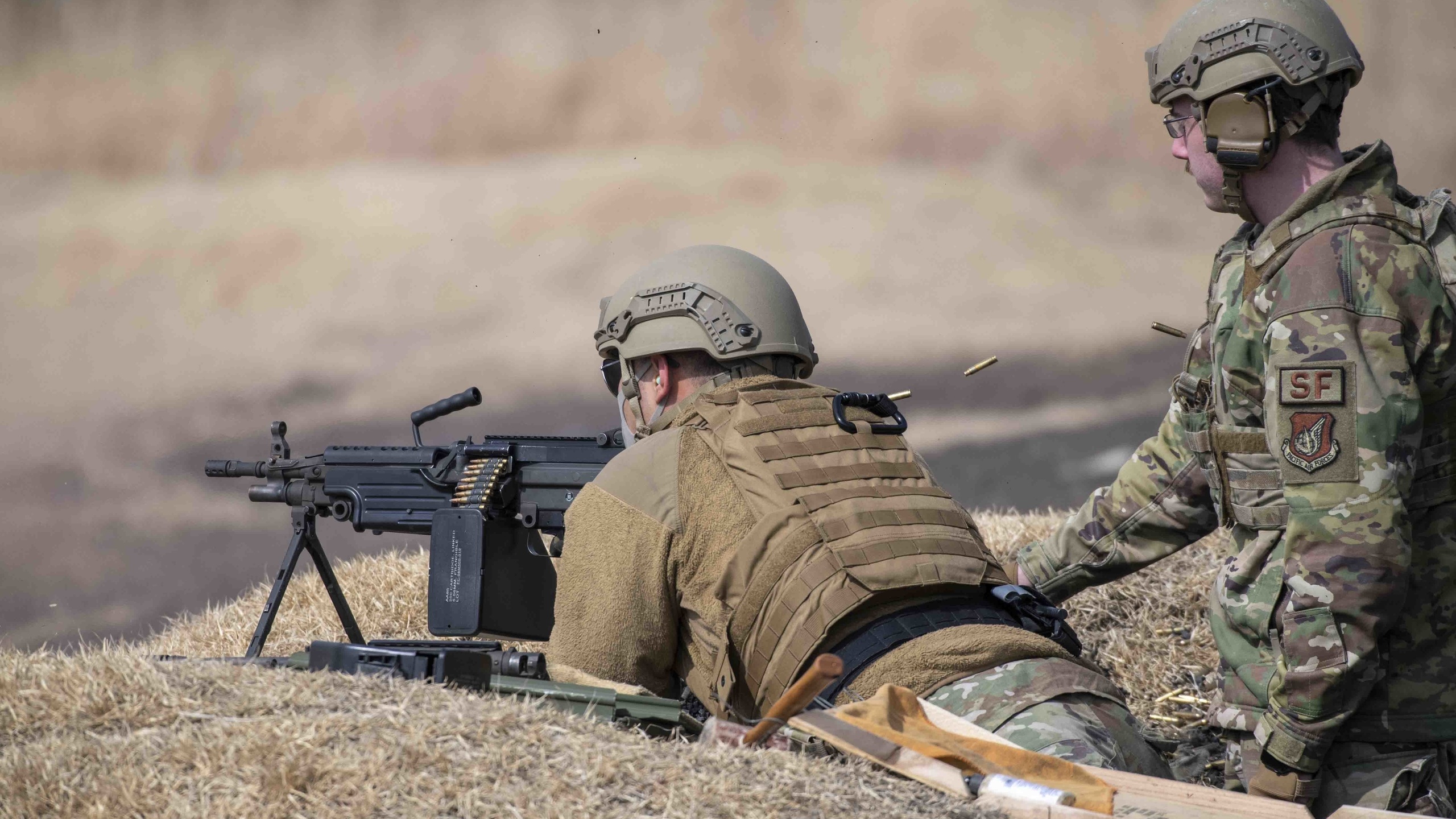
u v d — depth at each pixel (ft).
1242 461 36.42
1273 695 34.35
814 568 35.47
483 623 45.44
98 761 27.20
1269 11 35.32
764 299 41.09
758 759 28.89
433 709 29.30
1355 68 35.40
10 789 26.25
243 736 27.73
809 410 39.29
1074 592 46.06
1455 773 34.88
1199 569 62.90
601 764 27.48
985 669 34.63
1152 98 38.37
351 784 26.30
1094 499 45.27
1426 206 34.63
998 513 81.82
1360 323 33.06
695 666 37.06
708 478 37.27
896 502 37.83
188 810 25.66
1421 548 34.40
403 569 66.74
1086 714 33.76
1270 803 29.17
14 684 30.19
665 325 40.65
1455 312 33.68
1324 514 32.83
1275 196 36.52
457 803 25.98
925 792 28.63
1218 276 38.40
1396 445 32.65
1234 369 36.40
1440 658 34.40
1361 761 34.83
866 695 34.27
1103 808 28.58
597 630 36.88
